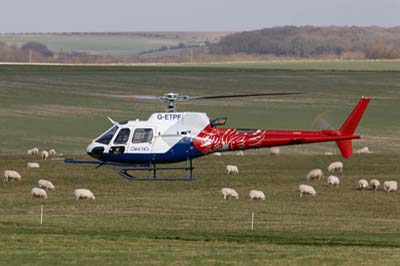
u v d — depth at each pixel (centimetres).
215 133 11344
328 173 18138
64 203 14262
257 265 8331
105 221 12419
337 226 12356
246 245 9925
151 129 11244
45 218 12644
